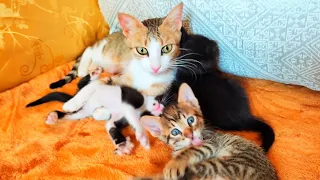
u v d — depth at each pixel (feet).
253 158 1.00
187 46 1.35
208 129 1.16
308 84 1.26
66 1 1.58
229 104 1.19
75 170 1.06
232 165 0.99
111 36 1.61
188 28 1.42
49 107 1.35
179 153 1.08
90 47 1.63
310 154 1.04
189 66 1.34
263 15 1.18
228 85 1.27
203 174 1.00
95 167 1.06
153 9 1.48
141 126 1.21
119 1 1.59
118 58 1.53
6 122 1.27
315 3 1.07
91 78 1.47
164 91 1.39
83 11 1.66
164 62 1.30
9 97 1.39
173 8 1.29
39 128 1.24
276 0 1.14
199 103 1.22
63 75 1.55
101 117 1.26
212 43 1.37
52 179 1.03
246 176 0.95
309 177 0.97
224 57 1.39
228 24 1.28
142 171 1.05
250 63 1.33
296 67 1.22
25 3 1.44
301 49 1.16
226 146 1.08
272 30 1.19
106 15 1.71
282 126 1.16
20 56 1.44
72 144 1.17
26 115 1.30
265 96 1.31
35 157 1.12
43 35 1.51
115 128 1.20
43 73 1.55
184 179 1.00
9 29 1.40
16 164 1.10
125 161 1.09
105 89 1.30
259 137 1.14
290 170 1.00
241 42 1.29
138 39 1.30
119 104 1.26
